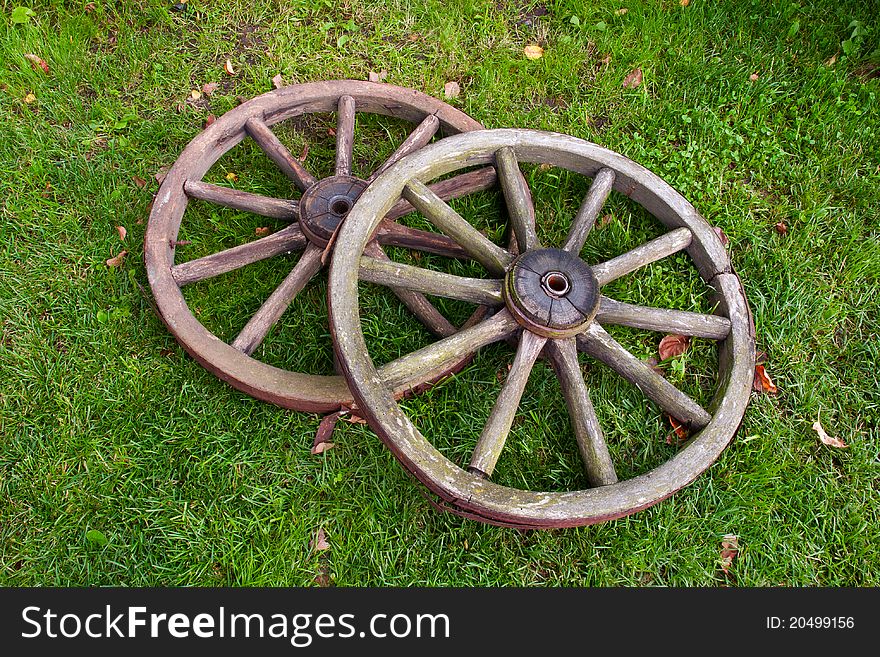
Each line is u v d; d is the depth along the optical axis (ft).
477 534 6.24
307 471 6.38
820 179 8.04
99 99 8.01
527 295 5.52
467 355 6.07
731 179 8.09
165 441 6.40
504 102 8.30
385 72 8.46
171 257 6.43
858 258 7.60
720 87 8.52
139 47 8.29
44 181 7.52
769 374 7.06
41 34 8.19
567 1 8.91
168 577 5.96
